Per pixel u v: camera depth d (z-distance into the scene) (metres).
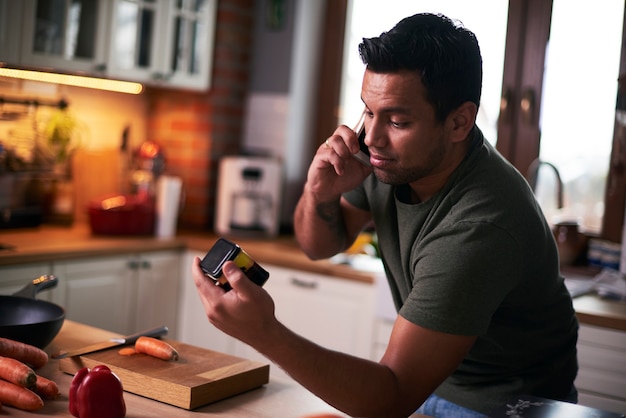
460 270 1.39
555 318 1.69
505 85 3.38
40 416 1.37
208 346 3.51
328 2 3.97
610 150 3.22
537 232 1.50
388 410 1.39
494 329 1.65
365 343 3.06
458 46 1.41
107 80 3.02
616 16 3.17
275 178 3.75
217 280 1.39
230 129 3.97
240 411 1.47
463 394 1.76
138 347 1.67
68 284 3.11
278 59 3.92
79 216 3.75
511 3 3.34
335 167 1.68
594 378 2.52
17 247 3.00
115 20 3.35
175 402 1.47
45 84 3.52
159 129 3.98
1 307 1.84
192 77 3.70
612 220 3.24
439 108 1.41
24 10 3.04
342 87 4.00
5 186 3.41
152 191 3.60
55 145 3.58
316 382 1.36
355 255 3.36
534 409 1.43
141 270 3.40
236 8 3.87
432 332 1.38
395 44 1.38
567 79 3.28
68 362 1.62
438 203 1.56
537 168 3.15
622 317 2.48
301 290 3.24
